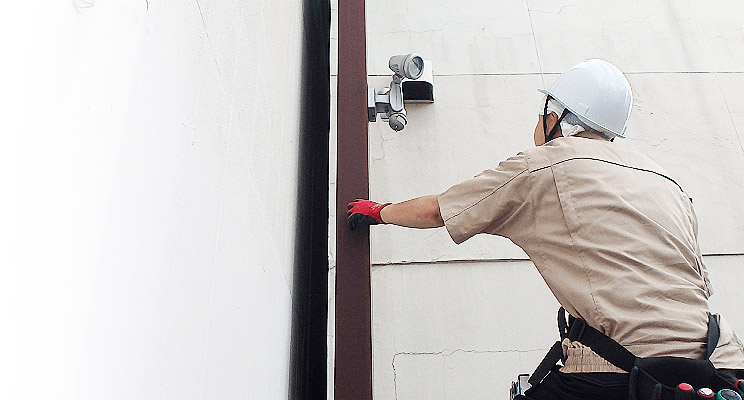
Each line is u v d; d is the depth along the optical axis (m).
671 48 3.31
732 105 3.15
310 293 2.30
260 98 1.26
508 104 3.17
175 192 0.63
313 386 2.20
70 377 0.40
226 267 0.89
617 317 1.48
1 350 0.32
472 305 2.71
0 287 0.32
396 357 2.62
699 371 1.38
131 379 0.51
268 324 1.31
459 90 3.21
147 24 0.54
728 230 2.85
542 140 1.91
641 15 3.41
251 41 1.16
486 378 2.58
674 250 1.57
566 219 1.60
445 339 2.65
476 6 3.45
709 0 3.44
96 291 0.43
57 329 0.38
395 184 2.98
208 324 0.78
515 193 1.68
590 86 1.79
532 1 3.46
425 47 3.33
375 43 3.34
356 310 1.71
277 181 1.50
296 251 1.93
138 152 0.52
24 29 0.34
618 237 1.56
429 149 3.06
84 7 0.42
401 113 2.73
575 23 3.40
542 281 2.75
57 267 0.38
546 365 1.58
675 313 1.47
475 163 3.03
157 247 0.57
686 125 3.10
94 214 0.43
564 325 1.62
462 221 1.72
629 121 3.12
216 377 0.83
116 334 0.47
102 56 0.44
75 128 0.40
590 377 1.47
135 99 0.51
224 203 0.89
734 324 2.66
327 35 3.17
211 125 0.81
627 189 1.62
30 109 0.35
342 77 2.10
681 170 2.99
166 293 0.60
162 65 0.59
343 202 1.90
